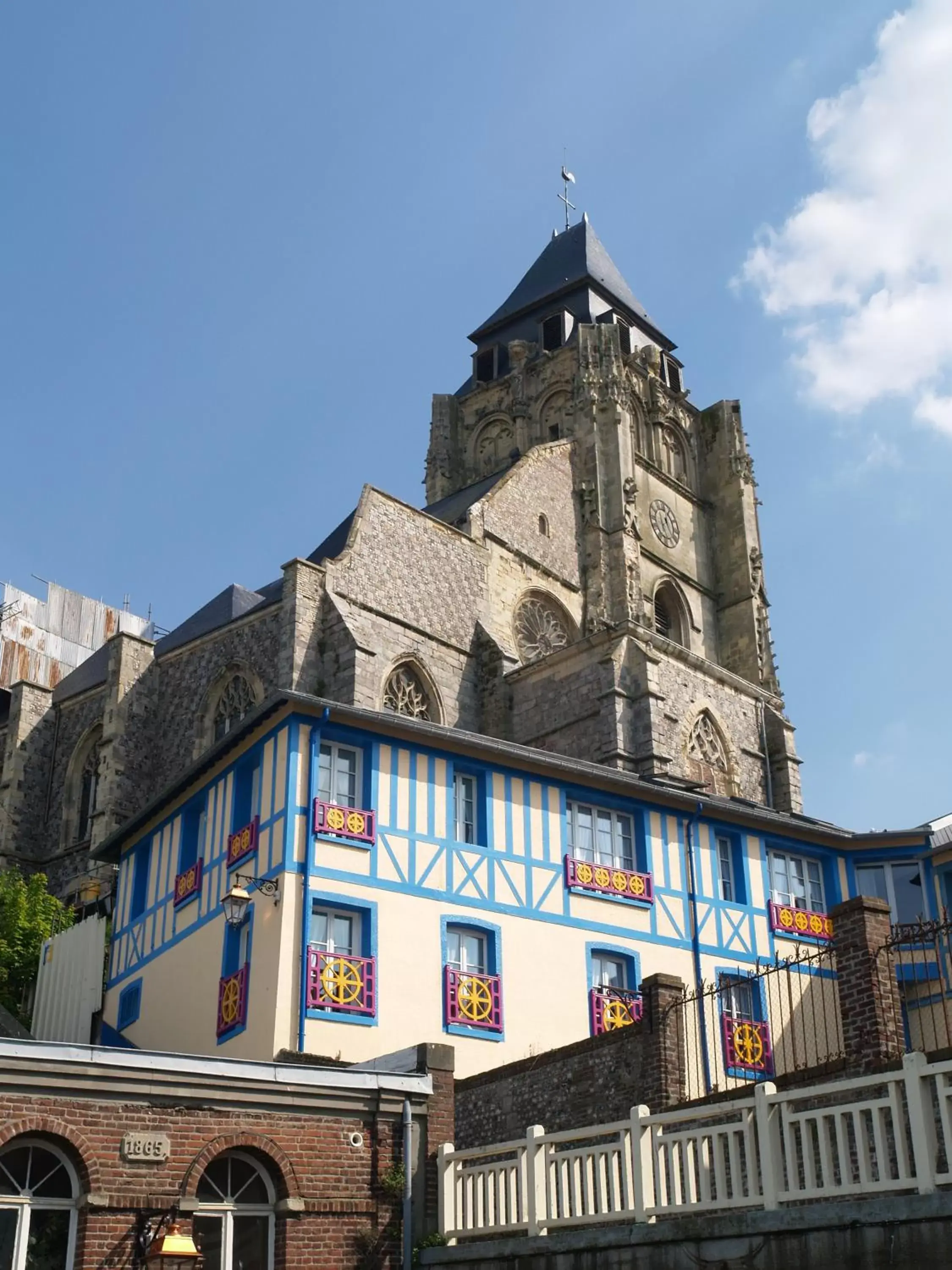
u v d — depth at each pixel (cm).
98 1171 1440
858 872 3091
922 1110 1166
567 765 2709
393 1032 2300
